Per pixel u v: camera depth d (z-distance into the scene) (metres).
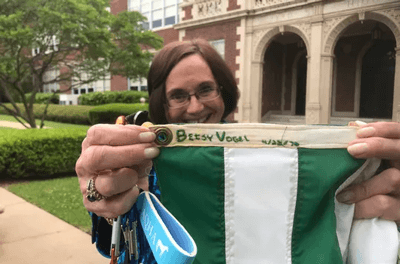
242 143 0.95
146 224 0.79
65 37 7.96
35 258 3.27
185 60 1.33
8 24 7.30
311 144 0.95
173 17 19.83
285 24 12.24
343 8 10.74
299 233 0.95
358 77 14.57
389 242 0.93
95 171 0.84
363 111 14.71
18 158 6.64
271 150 0.95
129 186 0.85
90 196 0.85
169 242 0.63
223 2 13.87
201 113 1.37
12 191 5.81
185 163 0.93
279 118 15.73
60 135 7.12
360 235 0.96
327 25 11.22
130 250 0.92
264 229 0.95
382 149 0.88
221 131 0.94
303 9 11.72
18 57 8.16
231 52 13.83
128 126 0.84
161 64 1.36
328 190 0.93
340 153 0.94
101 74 9.83
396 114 9.79
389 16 9.77
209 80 1.35
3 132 7.04
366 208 0.95
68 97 24.94
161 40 9.67
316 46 11.44
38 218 4.39
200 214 0.96
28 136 6.80
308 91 11.79
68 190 5.84
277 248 0.95
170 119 1.43
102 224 1.03
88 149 0.82
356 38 14.51
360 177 0.98
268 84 16.09
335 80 15.21
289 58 16.78
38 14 7.51
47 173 7.02
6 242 3.64
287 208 0.95
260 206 0.95
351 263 0.98
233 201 0.95
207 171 0.94
